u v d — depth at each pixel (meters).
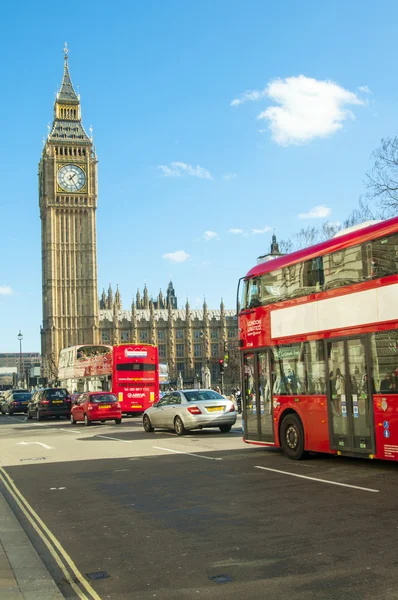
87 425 34.84
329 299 14.77
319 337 15.11
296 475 13.32
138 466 15.85
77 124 162.12
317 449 15.14
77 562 7.50
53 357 153.62
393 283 12.82
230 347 113.00
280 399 16.70
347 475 13.11
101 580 6.78
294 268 16.23
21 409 57.66
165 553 7.66
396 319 12.70
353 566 6.77
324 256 15.07
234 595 6.10
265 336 17.50
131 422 37.56
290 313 16.33
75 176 159.88
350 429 14.02
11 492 12.81
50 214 158.25
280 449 18.73
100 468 15.84
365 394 13.54
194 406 25.03
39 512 10.65
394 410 12.69
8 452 21.09
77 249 159.38
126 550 7.91
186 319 180.38
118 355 41.00
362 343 13.66
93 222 160.75
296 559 7.12
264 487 11.95
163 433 26.84
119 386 40.78
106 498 11.58
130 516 9.89
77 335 157.12
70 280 158.38
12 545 8.31
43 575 6.94
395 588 6.07
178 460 16.73
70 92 162.88
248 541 7.98
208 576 6.70
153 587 6.46
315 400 15.22
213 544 7.94
